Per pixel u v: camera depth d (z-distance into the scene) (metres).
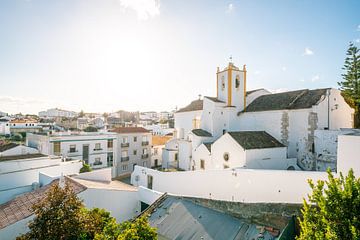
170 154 35.66
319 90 24.48
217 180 19.30
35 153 29.05
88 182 19.09
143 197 18.67
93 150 36.19
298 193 15.62
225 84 30.50
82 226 10.00
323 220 7.97
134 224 9.62
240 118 30.03
